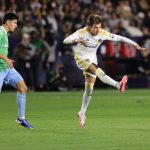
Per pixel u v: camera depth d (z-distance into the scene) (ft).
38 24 217.77
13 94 198.08
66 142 89.86
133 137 94.99
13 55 209.56
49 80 211.82
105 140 91.76
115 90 217.15
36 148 83.97
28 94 198.18
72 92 206.59
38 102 168.76
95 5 241.55
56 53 214.90
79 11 232.73
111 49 226.79
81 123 107.14
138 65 232.12
